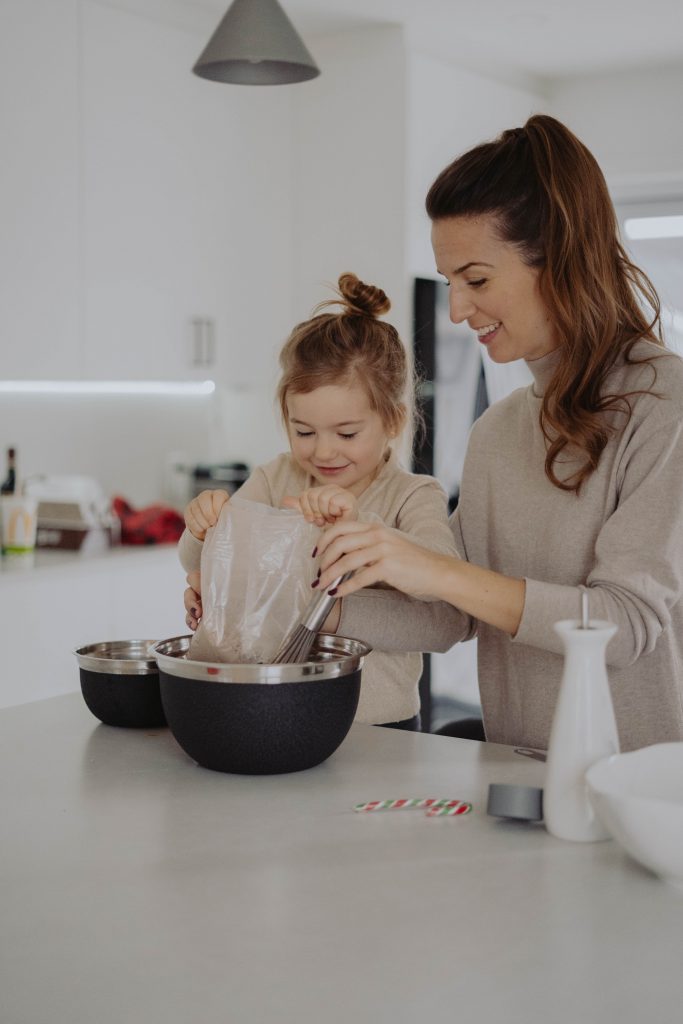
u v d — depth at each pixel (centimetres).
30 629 307
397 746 141
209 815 116
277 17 243
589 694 109
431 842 109
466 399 415
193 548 166
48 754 137
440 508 173
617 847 108
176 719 128
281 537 132
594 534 146
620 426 142
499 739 161
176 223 365
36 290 324
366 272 392
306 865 103
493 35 395
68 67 328
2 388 365
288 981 82
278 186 400
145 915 93
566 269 140
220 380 385
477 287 146
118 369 350
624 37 398
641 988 81
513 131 148
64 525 343
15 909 94
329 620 150
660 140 443
